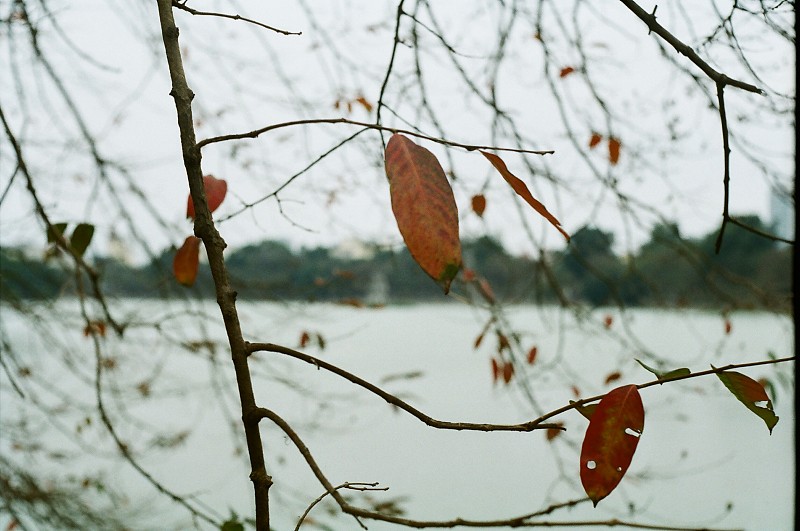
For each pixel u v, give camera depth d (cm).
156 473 565
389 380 306
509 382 295
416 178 67
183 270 113
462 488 542
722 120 114
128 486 524
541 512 86
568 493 527
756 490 458
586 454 72
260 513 80
